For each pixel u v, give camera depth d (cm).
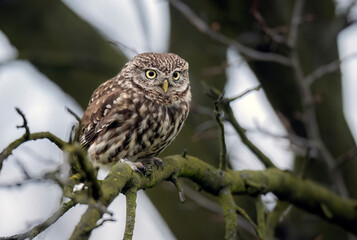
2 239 548
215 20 1306
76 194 576
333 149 1270
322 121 1272
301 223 1252
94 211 552
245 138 932
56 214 567
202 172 826
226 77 1345
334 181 1094
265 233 857
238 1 1270
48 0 1273
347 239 1248
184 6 1148
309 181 1009
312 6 1300
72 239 530
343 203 1045
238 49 1130
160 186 1244
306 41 1295
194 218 1230
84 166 558
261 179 911
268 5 1248
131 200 635
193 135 1268
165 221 1240
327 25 1295
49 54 1246
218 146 1271
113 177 632
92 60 1259
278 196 969
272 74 1266
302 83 1115
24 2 1252
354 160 1264
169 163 779
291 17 1272
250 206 1245
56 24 1268
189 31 1341
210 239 1220
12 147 556
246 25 1287
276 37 1108
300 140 1090
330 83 1300
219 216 1165
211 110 1142
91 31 1280
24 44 1261
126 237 599
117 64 1268
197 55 1337
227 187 848
